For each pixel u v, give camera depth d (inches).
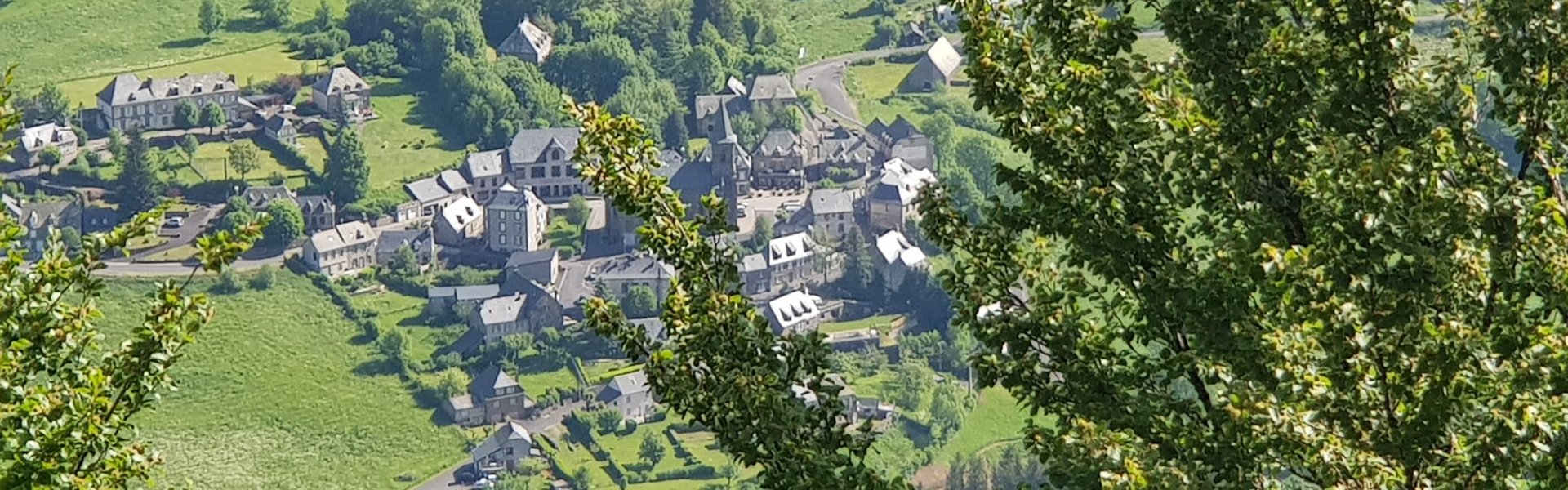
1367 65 1535.4
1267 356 1370.6
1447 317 1350.9
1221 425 1437.0
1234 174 1574.8
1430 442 1302.9
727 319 1617.9
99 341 1577.3
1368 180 1385.3
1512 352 1323.8
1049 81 1654.8
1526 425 1254.9
